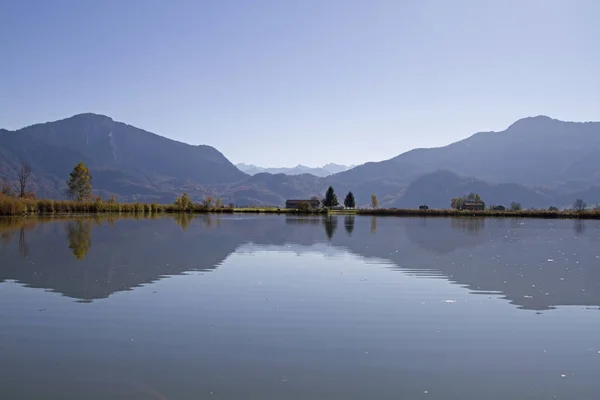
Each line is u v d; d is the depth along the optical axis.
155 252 32.78
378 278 24.39
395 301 19.61
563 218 104.69
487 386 11.91
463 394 11.48
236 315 17.25
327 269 26.88
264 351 13.88
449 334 15.59
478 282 23.73
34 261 28.19
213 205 137.00
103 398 11.06
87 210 104.00
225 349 13.97
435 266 28.48
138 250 33.72
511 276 25.45
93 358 13.26
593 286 22.98
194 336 15.02
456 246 39.69
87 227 55.03
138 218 80.31
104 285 21.86
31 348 13.95
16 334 15.12
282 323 16.42
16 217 77.56
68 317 16.84
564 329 16.25
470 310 18.42
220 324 16.20
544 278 25.02
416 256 32.78
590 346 14.68
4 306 18.20
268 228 59.03
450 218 99.50
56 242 37.97
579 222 84.12
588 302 19.86
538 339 15.26
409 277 24.78
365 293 20.92
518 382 12.16
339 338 14.99
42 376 12.16
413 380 12.18
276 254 32.84
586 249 38.19
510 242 43.66
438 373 12.61
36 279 23.00
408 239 45.50
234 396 11.20
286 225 66.06
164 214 104.00
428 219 93.38
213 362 13.07
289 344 14.44
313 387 11.69
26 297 19.56
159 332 15.37
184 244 38.16
